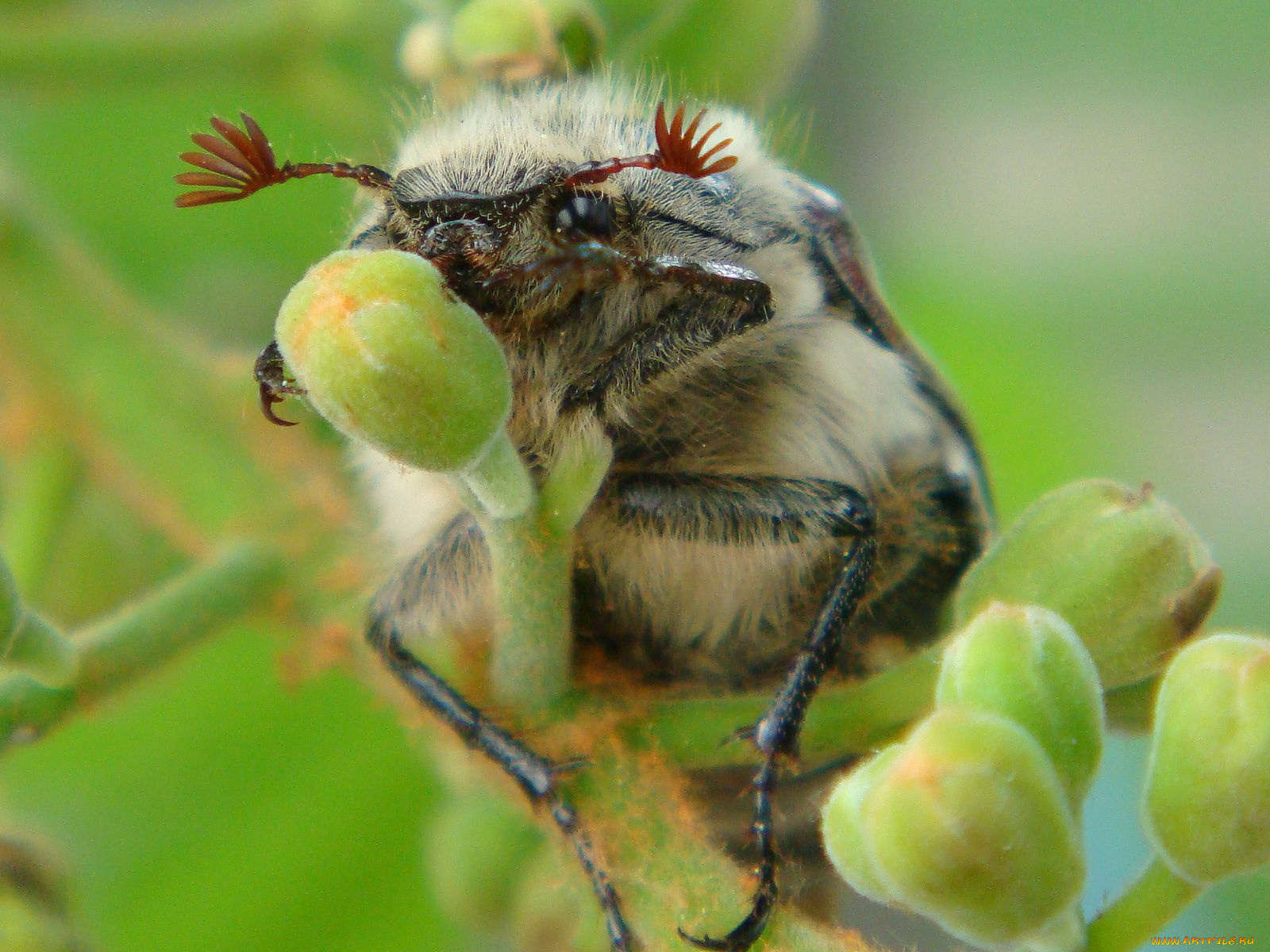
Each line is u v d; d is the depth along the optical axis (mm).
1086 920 64
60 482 79
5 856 71
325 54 81
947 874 61
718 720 70
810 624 73
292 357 62
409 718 75
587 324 72
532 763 70
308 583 76
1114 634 68
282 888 79
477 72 78
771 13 81
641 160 71
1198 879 63
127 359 80
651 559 76
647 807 69
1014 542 69
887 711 70
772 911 68
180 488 79
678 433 75
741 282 72
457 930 79
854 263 79
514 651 70
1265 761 62
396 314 61
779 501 74
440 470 62
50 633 70
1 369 80
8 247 80
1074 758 63
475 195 72
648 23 80
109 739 79
